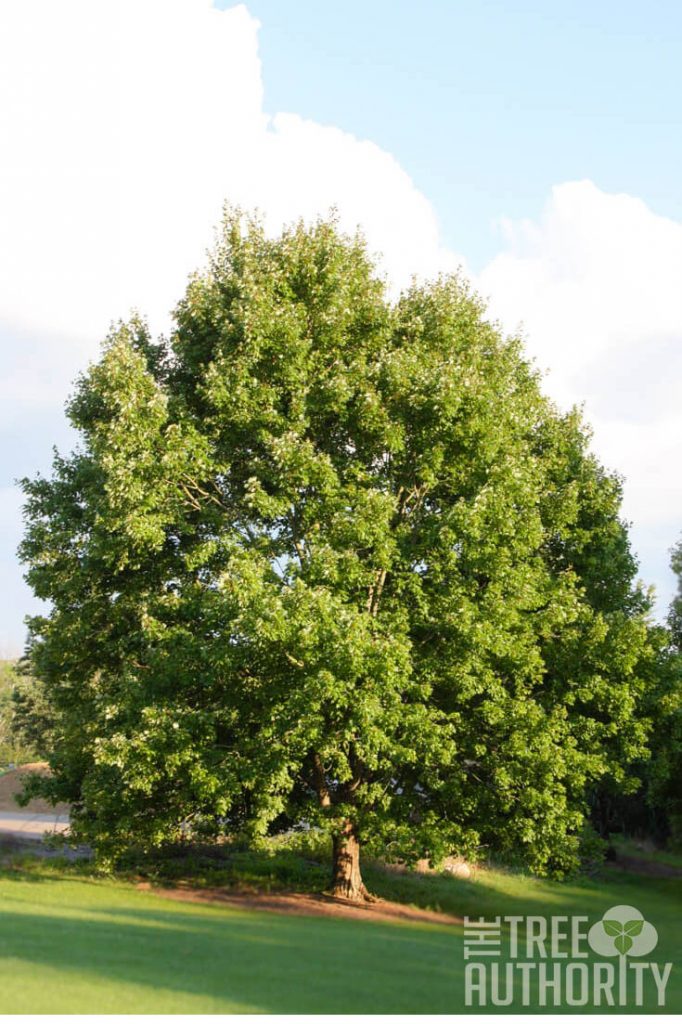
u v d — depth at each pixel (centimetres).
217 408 2261
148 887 2459
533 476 2503
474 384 2247
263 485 2328
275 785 2162
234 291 2409
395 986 1313
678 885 3766
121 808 2333
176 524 2302
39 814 5238
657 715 2870
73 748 2675
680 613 4322
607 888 3547
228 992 1155
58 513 2630
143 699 2200
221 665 2102
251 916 2042
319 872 2883
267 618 1938
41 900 2011
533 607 2406
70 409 2625
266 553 2252
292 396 2245
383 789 2331
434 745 2100
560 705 2461
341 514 2145
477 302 2725
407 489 2422
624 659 2494
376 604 2256
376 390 2289
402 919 2272
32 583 2573
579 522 3127
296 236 2491
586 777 2447
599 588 3073
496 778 2228
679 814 3875
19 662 4703
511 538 2314
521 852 2331
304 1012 1084
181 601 2227
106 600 2523
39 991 1050
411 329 2447
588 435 3278
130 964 1268
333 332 2317
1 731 9450
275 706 2114
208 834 2612
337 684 1981
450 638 2245
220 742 2384
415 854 2266
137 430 2164
